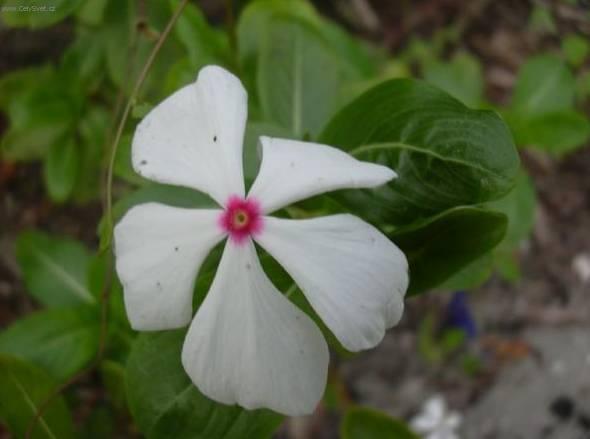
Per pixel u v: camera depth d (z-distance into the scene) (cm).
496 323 26
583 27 27
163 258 10
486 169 11
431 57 28
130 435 23
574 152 28
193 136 11
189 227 10
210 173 11
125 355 17
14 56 26
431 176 12
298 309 10
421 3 30
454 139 12
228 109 11
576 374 25
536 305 26
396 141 12
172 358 12
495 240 12
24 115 20
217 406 12
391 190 12
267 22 16
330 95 16
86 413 23
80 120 20
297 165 10
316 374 10
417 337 25
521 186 19
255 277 10
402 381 25
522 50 29
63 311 17
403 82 12
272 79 16
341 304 10
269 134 13
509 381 25
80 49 20
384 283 10
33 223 26
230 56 17
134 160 11
